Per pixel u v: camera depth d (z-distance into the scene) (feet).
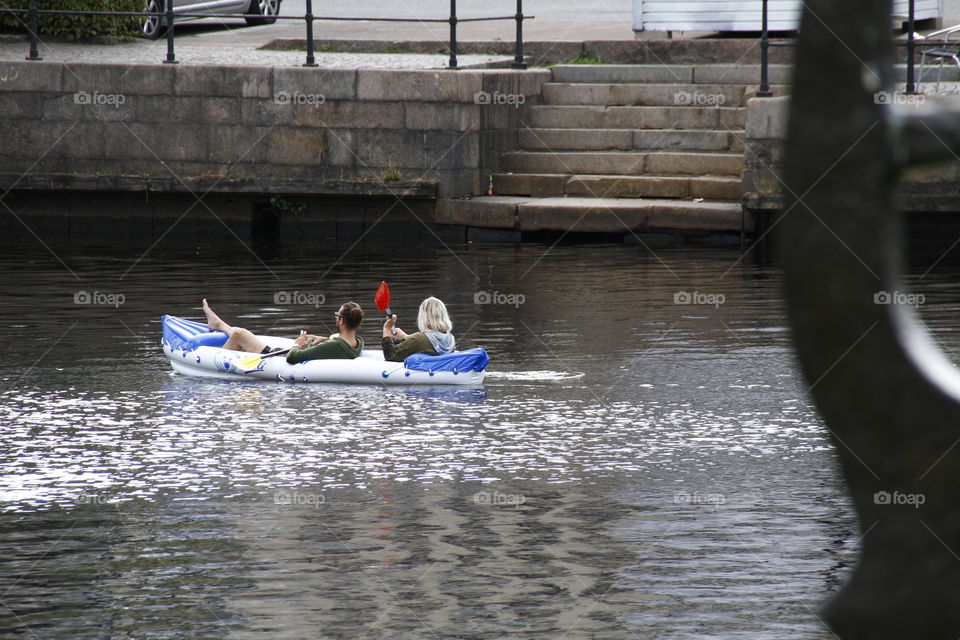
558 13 296.92
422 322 121.60
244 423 103.09
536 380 117.70
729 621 59.31
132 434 99.04
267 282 172.14
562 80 230.48
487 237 215.92
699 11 221.87
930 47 207.92
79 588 64.54
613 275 176.86
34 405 108.37
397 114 213.66
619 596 62.90
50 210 230.27
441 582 65.46
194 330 126.93
